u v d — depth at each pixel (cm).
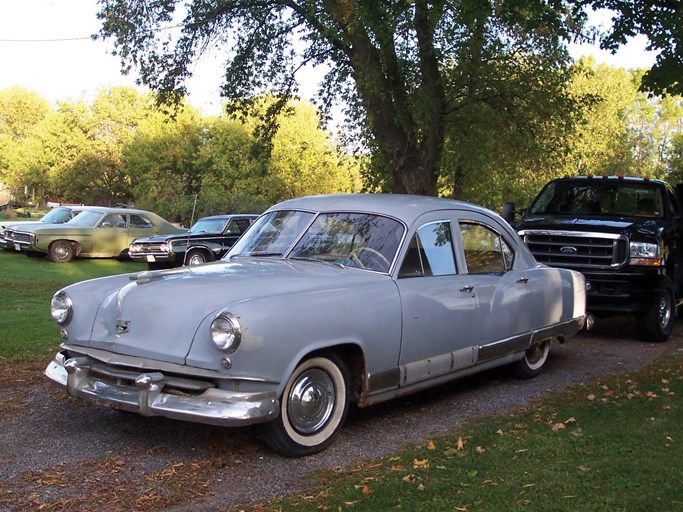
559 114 1725
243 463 460
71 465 453
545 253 957
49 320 973
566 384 696
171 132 5266
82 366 485
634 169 4712
